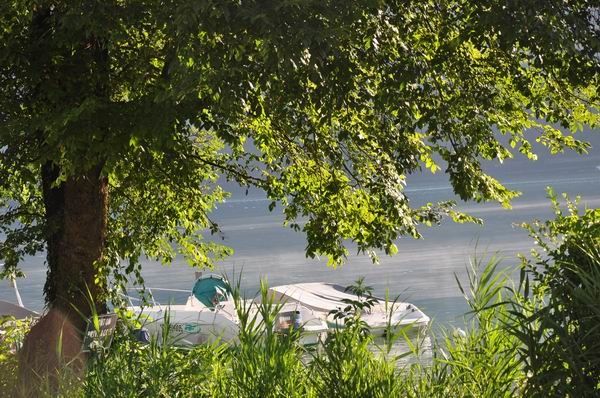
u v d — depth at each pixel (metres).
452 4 33.22
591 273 14.85
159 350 19.52
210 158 46.66
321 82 29.25
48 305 40.41
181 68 26.23
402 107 33.19
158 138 31.12
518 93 39.06
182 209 46.34
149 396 18.02
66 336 24.98
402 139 38.00
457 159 36.25
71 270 38.53
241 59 25.31
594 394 13.91
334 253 43.62
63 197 40.81
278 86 29.88
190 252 51.34
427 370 17.66
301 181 43.59
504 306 17.36
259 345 18.42
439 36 32.97
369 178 39.94
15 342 25.25
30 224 45.00
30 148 35.72
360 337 18.69
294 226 44.19
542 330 14.65
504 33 27.56
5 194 46.16
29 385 20.12
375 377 17.14
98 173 38.81
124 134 31.66
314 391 17.53
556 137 41.41
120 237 43.78
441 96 34.81
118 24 30.31
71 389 18.50
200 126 31.75
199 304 82.00
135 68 36.19
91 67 34.62
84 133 30.91
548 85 37.88
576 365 14.05
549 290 16.58
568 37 27.56
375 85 34.84
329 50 24.56
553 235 18.78
